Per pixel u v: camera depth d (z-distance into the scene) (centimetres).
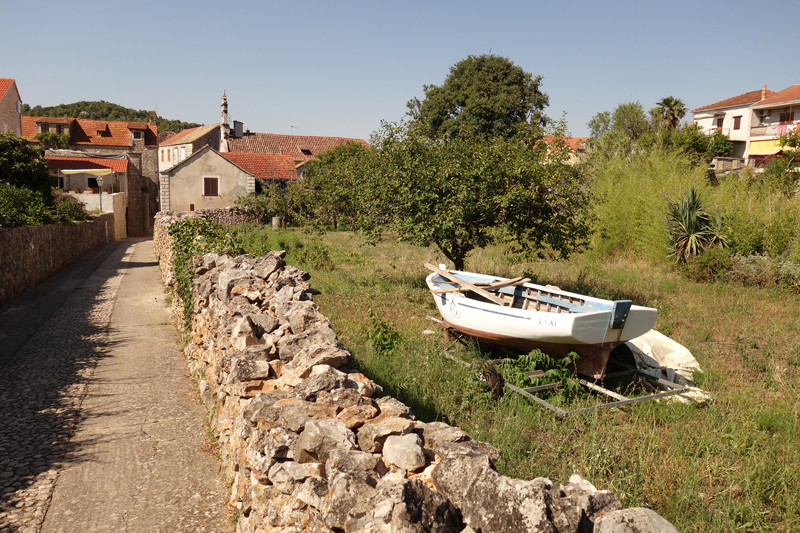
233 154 4169
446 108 3944
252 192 3809
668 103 3988
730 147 3481
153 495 425
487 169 1074
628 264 1667
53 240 1708
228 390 445
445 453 265
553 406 562
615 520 203
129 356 803
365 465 257
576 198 1145
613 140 2969
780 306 1153
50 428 539
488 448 272
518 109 3753
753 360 791
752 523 398
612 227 1775
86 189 3744
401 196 1111
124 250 2630
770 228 1475
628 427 554
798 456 498
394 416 319
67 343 866
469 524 224
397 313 1038
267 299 582
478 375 628
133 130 5228
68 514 396
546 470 445
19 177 2266
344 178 1318
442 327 939
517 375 638
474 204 1053
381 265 1641
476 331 783
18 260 1333
